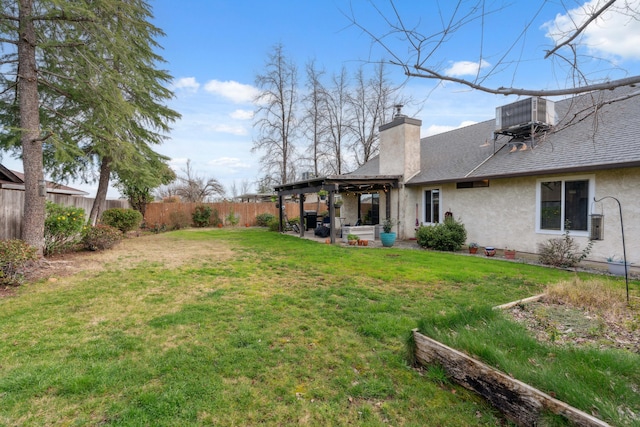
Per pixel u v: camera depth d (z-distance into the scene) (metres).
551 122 9.27
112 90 8.07
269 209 22.78
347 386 2.66
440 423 2.25
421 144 16.42
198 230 18.20
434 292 5.26
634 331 3.37
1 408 2.33
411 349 3.04
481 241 10.45
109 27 9.46
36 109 7.34
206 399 2.46
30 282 5.74
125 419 2.23
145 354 3.13
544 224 8.77
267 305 4.60
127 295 5.06
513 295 5.09
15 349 3.21
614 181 7.39
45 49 7.61
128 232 15.28
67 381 2.64
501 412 2.33
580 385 2.21
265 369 2.89
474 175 10.06
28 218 7.15
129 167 10.25
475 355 2.63
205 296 5.03
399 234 12.95
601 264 7.55
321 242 11.79
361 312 4.31
